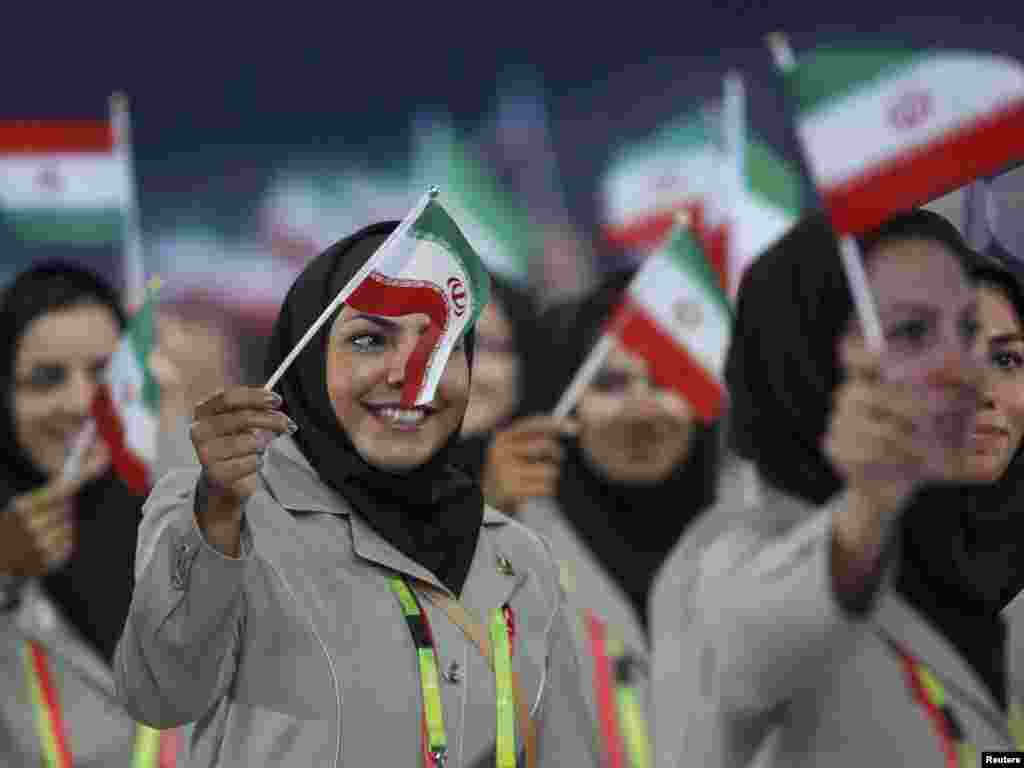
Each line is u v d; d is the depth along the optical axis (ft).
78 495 50.44
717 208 74.23
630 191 78.74
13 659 47.16
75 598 49.03
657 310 50.37
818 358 27.94
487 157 133.28
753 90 129.80
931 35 129.70
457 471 34.17
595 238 128.36
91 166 63.82
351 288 30.76
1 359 51.62
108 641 48.73
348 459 32.14
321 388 32.65
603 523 51.85
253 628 30.14
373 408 32.19
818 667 24.70
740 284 29.53
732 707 25.64
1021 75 25.86
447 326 32.12
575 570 49.78
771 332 28.53
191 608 28.37
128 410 48.49
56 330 51.52
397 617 30.94
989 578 28.60
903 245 27.61
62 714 46.98
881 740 26.63
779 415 28.17
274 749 29.63
